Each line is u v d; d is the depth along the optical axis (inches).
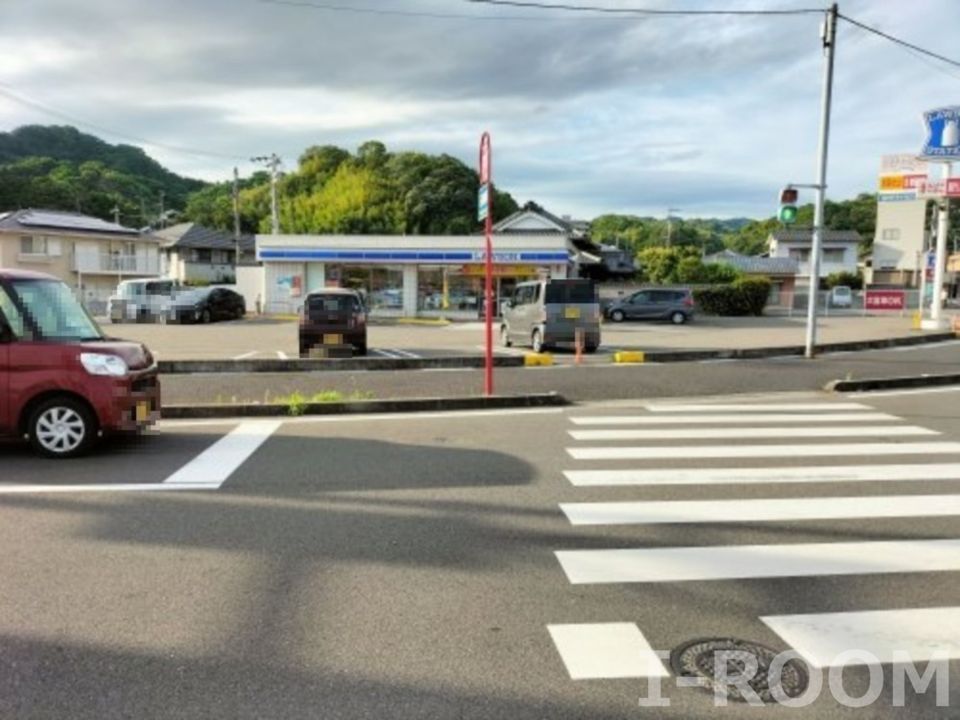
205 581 160.4
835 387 493.4
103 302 1620.3
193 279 2086.6
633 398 454.9
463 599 152.6
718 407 415.5
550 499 224.7
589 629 139.9
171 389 452.4
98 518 203.0
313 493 229.1
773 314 1539.1
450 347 791.1
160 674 122.4
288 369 567.8
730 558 176.7
